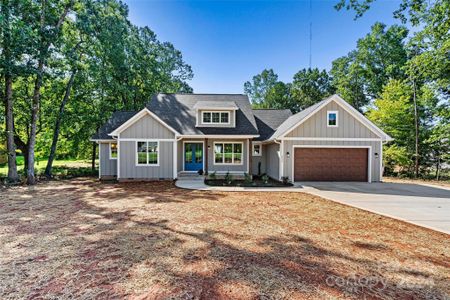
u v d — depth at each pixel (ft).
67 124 61.11
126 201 27.78
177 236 16.29
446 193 33.83
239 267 11.89
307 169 43.91
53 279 10.75
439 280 10.82
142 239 15.67
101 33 54.39
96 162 91.56
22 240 15.40
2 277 10.88
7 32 37.68
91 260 12.60
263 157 55.83
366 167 44.60
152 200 28.43
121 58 61.46
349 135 44.04
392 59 83.20
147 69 75.87
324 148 44.11
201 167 52.34
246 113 55.98
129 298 9.36
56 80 55.11
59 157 81.10
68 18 52.47
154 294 9.61
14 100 50.19
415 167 61.72
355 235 16.75
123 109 73.26
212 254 13.42
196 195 31.78
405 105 62.18
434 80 52.19
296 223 19.56
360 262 12.54
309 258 13.00
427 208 24.91
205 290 9.89
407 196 31.55
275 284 10.34
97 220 20.01
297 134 43.50
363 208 24.82
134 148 44.27
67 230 17.42
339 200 28.86
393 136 64.44
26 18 42.83
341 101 43.75
